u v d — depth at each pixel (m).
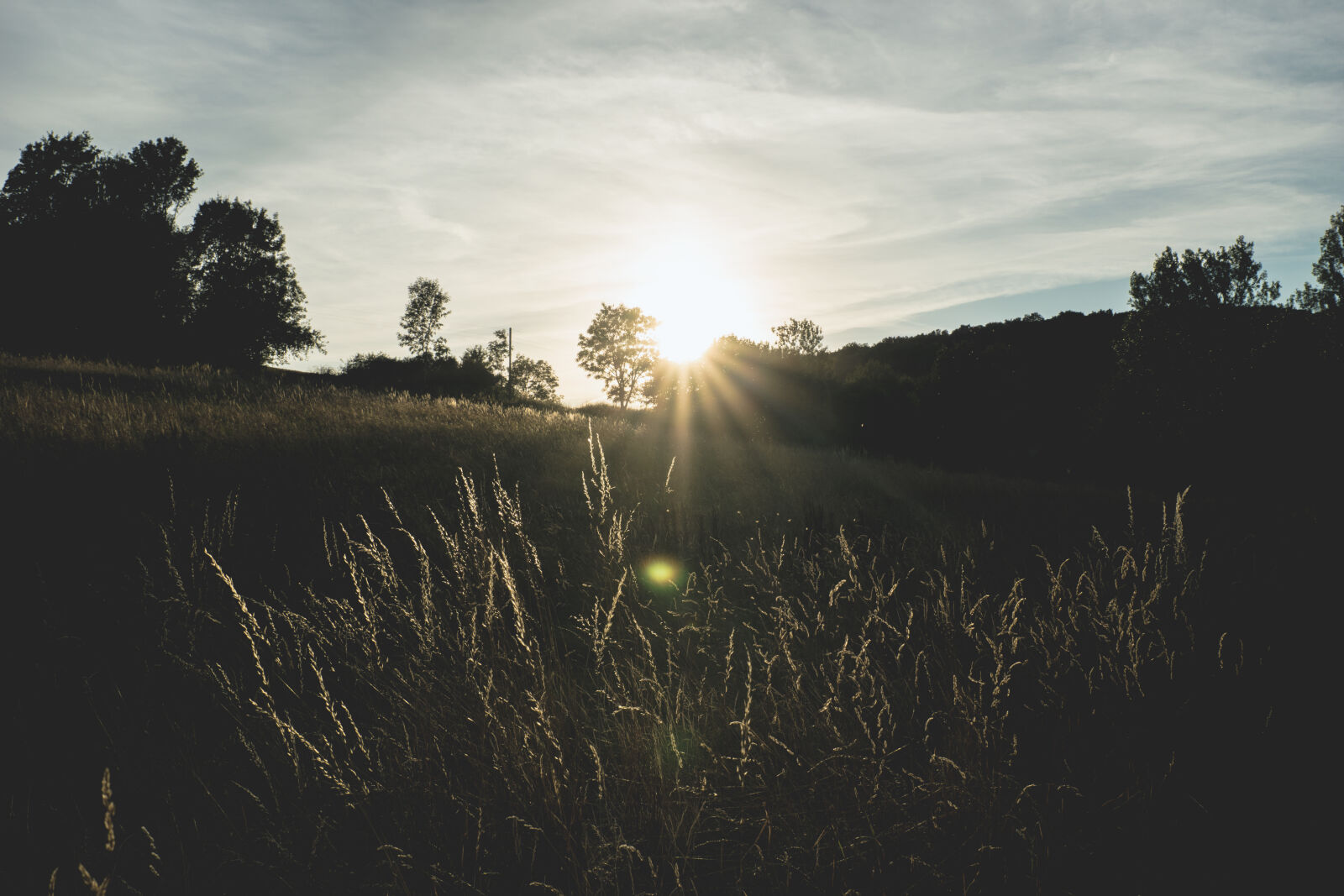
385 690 2.80
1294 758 2.59
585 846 1.97
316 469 6.50
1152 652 3.15
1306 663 3.23
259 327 43.72
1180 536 3.75
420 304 75.19
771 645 3.63
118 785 2.37
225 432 7.52
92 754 2.52
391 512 5.39
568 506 6.49
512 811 2.20
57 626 3.25
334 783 2.09
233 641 3.30
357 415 10.93
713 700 2.93
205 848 2.11
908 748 2.64
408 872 2.01
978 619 3.37
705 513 6.86
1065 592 3.51
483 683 2.58
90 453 5.86
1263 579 4.56
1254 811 2.35
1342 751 2.62
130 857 2.06
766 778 2.39
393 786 2.29
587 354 87.12
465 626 3.10
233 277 43.75
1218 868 2.13
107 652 3.15
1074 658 3.01
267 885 2.00
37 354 18.91
